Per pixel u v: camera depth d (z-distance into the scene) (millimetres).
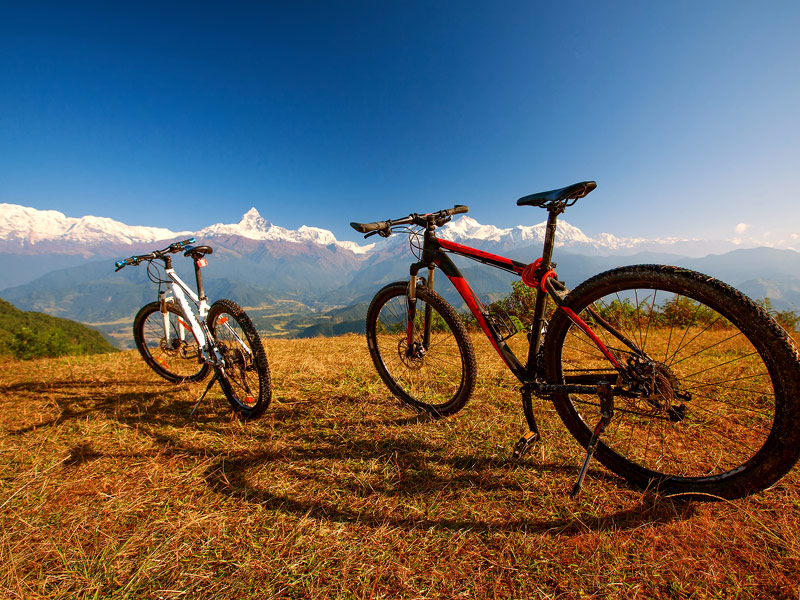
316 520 1444
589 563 1192
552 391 1752
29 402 2828
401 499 1560
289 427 2320
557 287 1788
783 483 1517
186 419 2490
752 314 1261
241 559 1260
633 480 1605
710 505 1428
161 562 1246
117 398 2906
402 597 1107
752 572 1130
